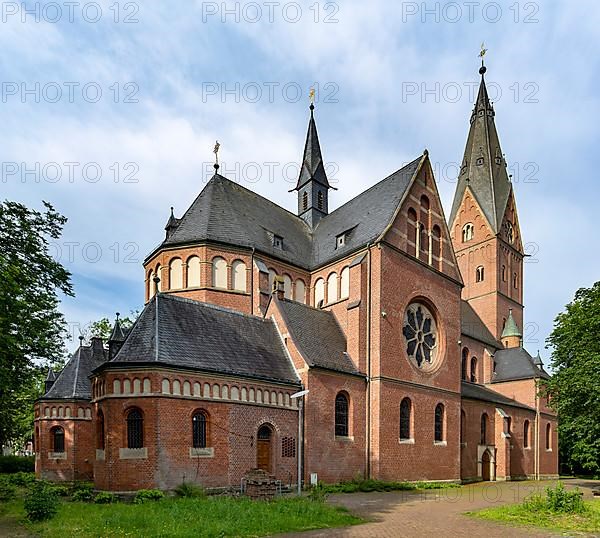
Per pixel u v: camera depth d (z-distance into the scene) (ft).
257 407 92.48
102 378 83.97
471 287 232.94
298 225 162.09
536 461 182.29
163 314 90.02
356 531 57.98
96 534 51.72
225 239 128.98
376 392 114.21
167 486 77.92
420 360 131.23
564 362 130.62
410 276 129.80
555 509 74.28
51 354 108.78
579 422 118.62
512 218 243.81
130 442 79.51
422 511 75.87
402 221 130.93
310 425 100.53
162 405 79.71
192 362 85.76
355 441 109.81
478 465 152.46
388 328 120.06
